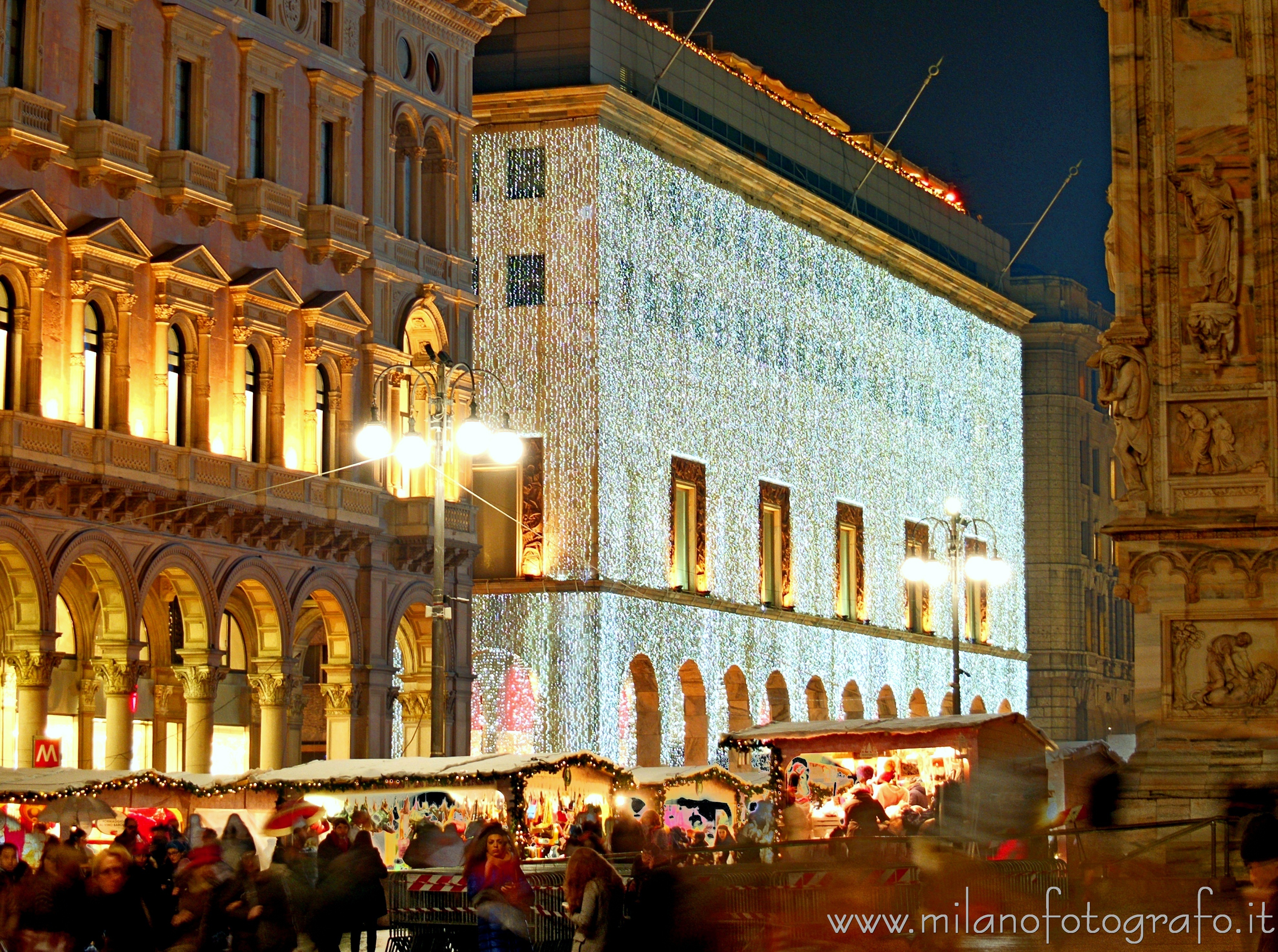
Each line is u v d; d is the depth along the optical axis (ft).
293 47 192.95
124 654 169.89
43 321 162.81
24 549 158.30
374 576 198.90
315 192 197.16
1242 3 99.91
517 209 240.12
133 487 167.53
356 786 129.29
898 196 327.67
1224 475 97.91
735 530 265.13
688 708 255.91
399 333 207.00
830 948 87.61
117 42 172.55
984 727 139.64
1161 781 95.35
